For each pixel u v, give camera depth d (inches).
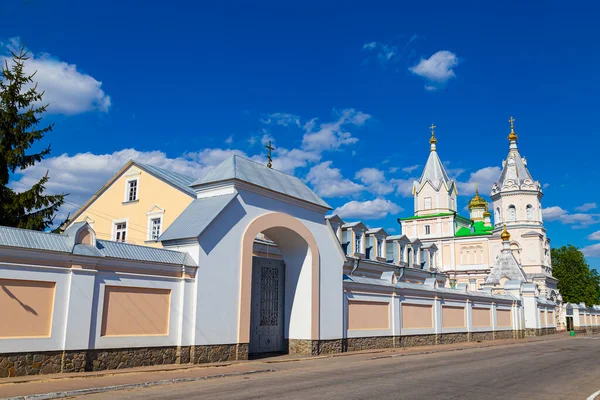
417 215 2984.7
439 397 444.1
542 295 1994.3
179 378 530.0
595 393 482.0
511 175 2817.4
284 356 805.2
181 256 671.8
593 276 3469.5
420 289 1122.7
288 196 832.3
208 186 772.0
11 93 1010.1
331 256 913.5
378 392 465.7
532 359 835.4
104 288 579.2
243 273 740.0
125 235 1105.4
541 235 2721.5
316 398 427.2
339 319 903.7
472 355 906.7
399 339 1036.5
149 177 1096.8
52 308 529.0
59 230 1035.3
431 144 3095.5
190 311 666.2
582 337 1668.3
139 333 609.9
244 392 456.1
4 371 487.5
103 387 460.4
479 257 2719.0
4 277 497.4
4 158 979.3
